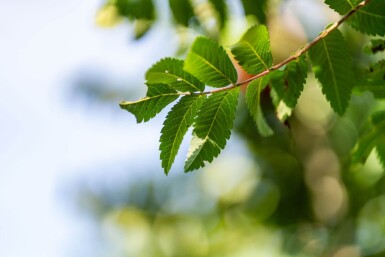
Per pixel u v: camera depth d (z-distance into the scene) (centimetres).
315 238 476
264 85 199
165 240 555
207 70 171
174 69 173
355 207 456
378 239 447
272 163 494
